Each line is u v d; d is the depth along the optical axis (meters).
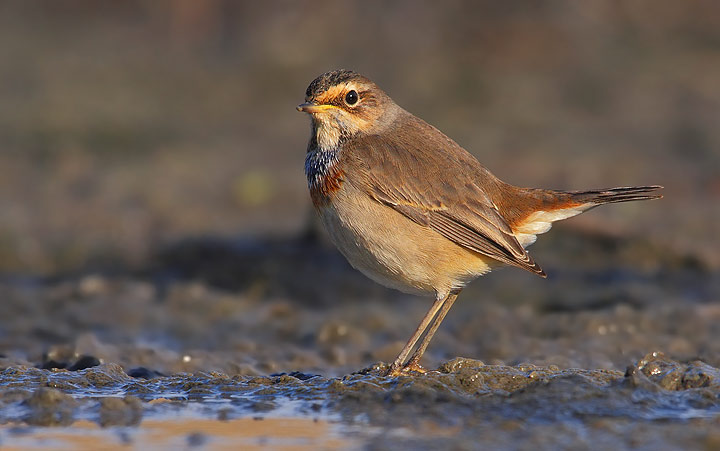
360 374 9.89
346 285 16.14
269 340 13.52
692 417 8.15
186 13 29.05
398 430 8.02
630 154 22.56
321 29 27.69
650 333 12.96
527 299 15.52
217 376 10.11
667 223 19.22
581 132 23.62
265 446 7.81
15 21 29.61
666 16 28.62
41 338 13.39
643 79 26.02
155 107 25.30
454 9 27.86
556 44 26.98
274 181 21.84
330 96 10.45
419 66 26.03
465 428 7.98
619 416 8.15
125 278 16.78
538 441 7.59
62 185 21.42
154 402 9.06
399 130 10.63
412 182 10.05
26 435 8.20
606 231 17.72
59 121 24.17
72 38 28.83
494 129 23.67
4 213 19.73
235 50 28.00
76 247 18.22
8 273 17.05
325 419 8.44
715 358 11.27
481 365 9.58
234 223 19.66
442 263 10.10
